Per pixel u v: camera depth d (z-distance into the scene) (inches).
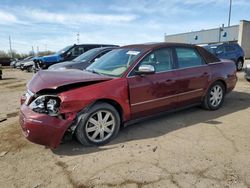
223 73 209.8
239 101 242.4
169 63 175.9
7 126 181.6
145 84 158.4
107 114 146.9
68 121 130.3
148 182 107.3
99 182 108.4
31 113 130.2
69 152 137.3
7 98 301.3
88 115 138.1
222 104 225.5
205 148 138.1
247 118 189.2
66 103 129.8
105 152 136.5
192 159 126.0
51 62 449.4
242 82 359.9
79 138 138.9
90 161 127.0
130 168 118.8
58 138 128.8
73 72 159.3
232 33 1494.8
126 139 153.0
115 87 146.4
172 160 125.3
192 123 179.2
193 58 193.5
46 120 126.6
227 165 119.4
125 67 158.7
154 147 140.6
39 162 127.2
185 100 185.9
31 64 796.0
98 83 143.6
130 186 104.9
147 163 123.0
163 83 167.6
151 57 166.4
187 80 182.9
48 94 133.3
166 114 197.6
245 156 128.0
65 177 113.3
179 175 111.7
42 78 145.6
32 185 107.9
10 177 114.1
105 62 179.0
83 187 105.7
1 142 152.0
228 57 491.2
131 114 156.4
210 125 174.6
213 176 110.4
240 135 155.8
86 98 135.3
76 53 451.5
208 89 201.5
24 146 145.8
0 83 486.9
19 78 593.6
